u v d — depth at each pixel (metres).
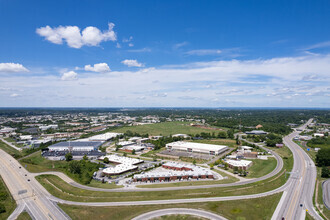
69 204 110.50
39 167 178.12
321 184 137.12
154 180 149.00
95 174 165.38
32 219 96.50
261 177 152.50
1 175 156.50
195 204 107.75
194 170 164.62
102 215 98.56
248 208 103.88
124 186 137.00
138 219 94.62
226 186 134.25
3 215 99.81
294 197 117.12
